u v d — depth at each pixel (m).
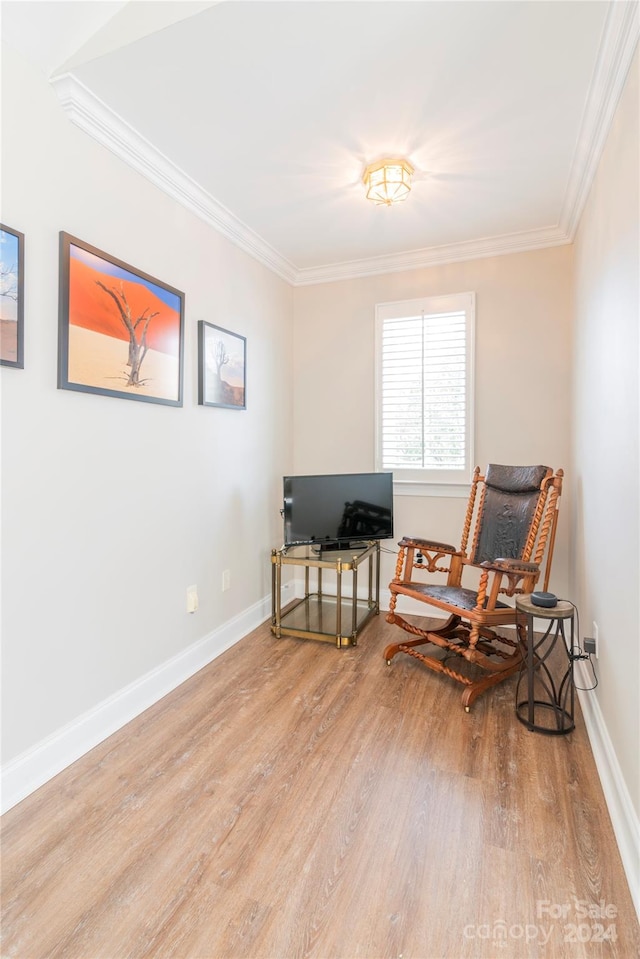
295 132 2.02
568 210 2.65
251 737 1.98
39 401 1.69
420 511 3.42
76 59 1.65
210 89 1.77
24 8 1.49
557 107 1.86
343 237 3.04
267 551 3.36
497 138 2.06
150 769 1.78
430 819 1.54
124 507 2.09
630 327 1.51
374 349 3.49
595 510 2.09
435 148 2.13
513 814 1.55
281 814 1.56
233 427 2.93
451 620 2.83
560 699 2.15
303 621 3.22
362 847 1.43
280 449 3.54
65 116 1.77
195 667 2.56
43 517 1.71
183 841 1.46
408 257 3.30
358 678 2.48
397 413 3.42
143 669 2.21
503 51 1.60
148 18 1.54
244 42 1.56
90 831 1.49
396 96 1.81
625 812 1.42
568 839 1.45
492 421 3.20
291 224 2.86
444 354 3.28
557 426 3.04
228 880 1.32
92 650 1.93
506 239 3.05
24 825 1.52
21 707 1.65
